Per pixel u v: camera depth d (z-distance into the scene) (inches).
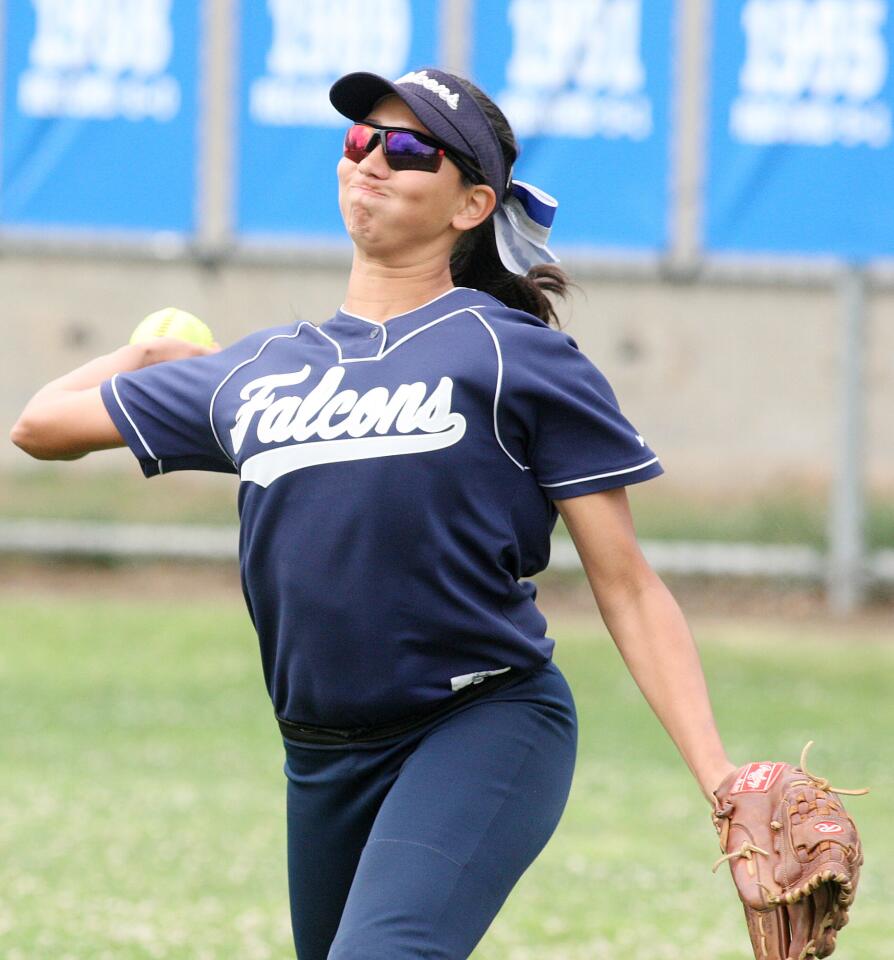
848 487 1868.8
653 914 852.6
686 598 1905.8
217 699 1411.2
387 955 384.5
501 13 1861.5
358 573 415.5
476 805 412.2
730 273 1886.1
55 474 2342.5
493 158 437.1
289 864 466.3
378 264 439.5
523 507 426.0
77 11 1895.9
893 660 1630.2
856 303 1854.1
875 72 1830.7
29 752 1213.7
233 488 2311.8
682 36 1855.3
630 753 1261.1
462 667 426.0
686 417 2509.8
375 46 1877.5
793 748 1250.6
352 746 436.1
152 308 2506.2
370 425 413.1
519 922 830.5
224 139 1989.4
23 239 1932.8
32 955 741.9
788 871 382.0
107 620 1736.0
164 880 898.7
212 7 1904.5
